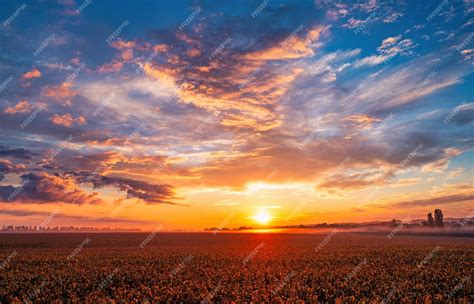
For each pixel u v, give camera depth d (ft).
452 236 374.63
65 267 112.88
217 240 326.85
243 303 64.95
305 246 217.56
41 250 192.13
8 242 278.87
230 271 100.42
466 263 114.52
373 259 130.82
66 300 70.54
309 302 67.10
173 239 350.64
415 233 467.93
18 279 89.45
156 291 75.31
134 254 160.25
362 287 78.33
